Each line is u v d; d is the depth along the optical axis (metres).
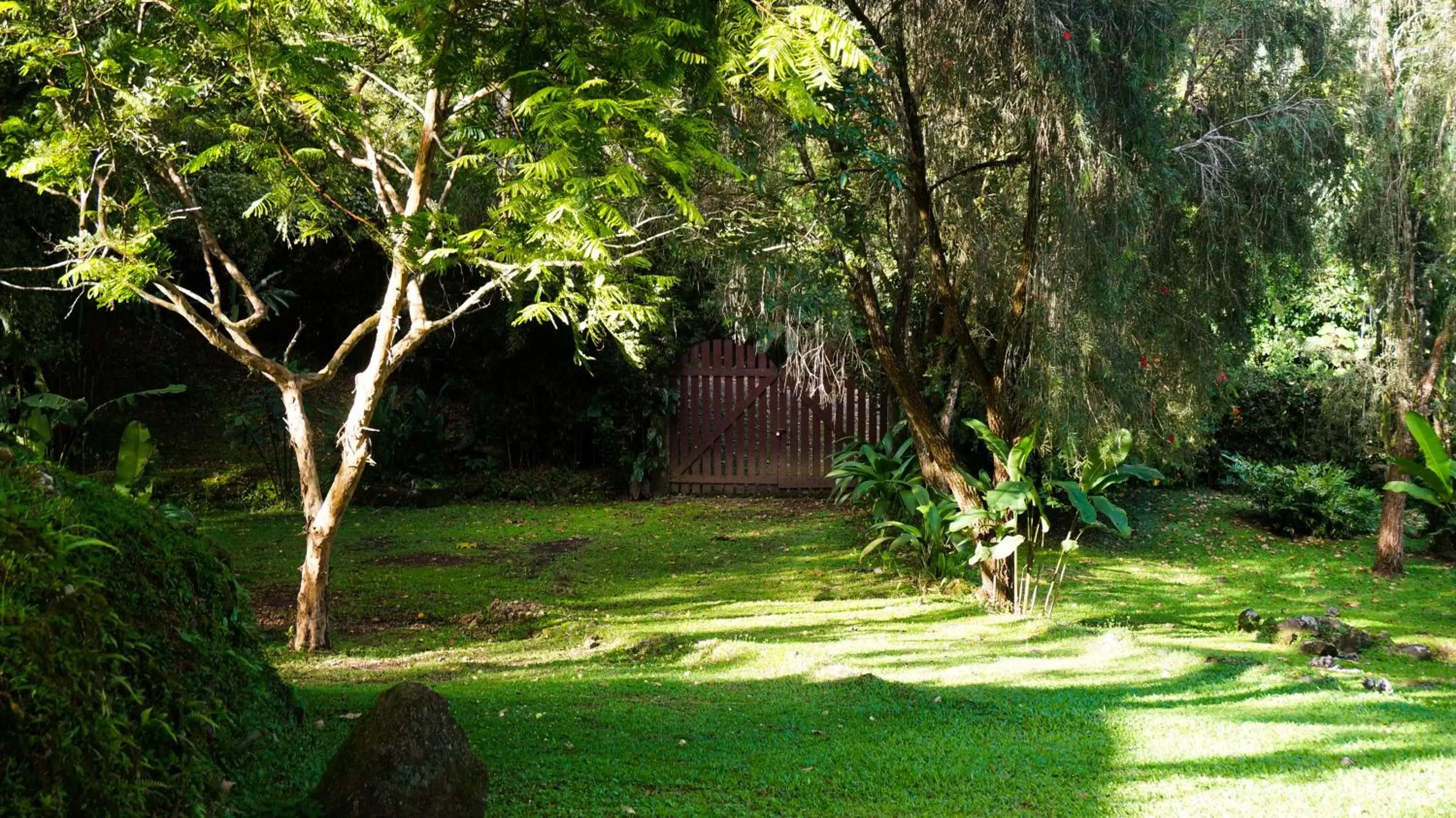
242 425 15.33
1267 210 9.97
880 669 7.18
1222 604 11.17
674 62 3.68
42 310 11.41
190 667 2.89
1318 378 16.59
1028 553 10.26
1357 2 11.41
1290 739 5.16
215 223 14.09
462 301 17.06
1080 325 9.08
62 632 2.19
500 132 6.55
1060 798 4.09
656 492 17.27
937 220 10.59
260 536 13.44
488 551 12.98
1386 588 12.24
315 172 7.61
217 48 5.32
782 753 4.66
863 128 9.37
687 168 3.51
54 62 5.25
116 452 15.61
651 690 6.21
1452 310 12.51
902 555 12.62
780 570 12.06
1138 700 6.18
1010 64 8.86
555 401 17.08
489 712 5.32
